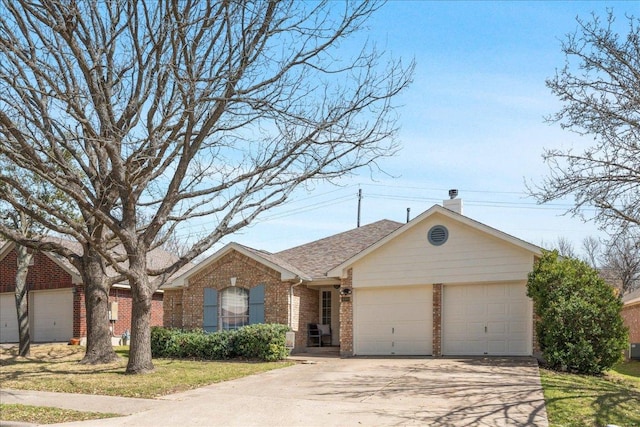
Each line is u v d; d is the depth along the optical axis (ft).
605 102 49.47
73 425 32.99
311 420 33.99
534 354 61.98
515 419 34.01
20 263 71.20
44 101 53.42
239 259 77.10
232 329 72.13
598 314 54.34
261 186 52.44
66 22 46.26
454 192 70.44
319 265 80.94
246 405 38.01
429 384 45.14
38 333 92.22
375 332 69.87
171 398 40.47
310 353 73.67
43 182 66.90
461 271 65.82
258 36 48.52
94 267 59.11
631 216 49.44
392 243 69.77
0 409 36.94
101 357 58.44
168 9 45.62
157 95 47.73
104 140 44.47
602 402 38.96
